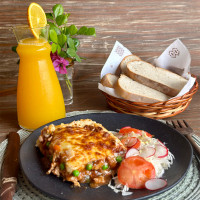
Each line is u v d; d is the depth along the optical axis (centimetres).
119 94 87
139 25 101
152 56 105
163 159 65
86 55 104
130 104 81
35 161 66
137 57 100
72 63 89
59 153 62
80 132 66
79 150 61
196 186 62
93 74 105
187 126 78
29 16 73
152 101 85
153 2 99
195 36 103
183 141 70
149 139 69
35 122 78
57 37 82
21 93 77
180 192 61
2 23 98
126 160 62
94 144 63
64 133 65
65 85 90
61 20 85
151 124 77
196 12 101
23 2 96
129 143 68
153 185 59
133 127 76
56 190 59
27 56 74
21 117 79
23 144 69
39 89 76
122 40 103
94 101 95
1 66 102
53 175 63
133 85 91
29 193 62
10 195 59
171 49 96
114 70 97
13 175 63
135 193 58
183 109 85
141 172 60
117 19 100
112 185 61
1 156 70
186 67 94
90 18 100
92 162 61
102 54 104
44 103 77
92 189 60
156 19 101
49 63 77
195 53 105
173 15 101
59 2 97
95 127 68
